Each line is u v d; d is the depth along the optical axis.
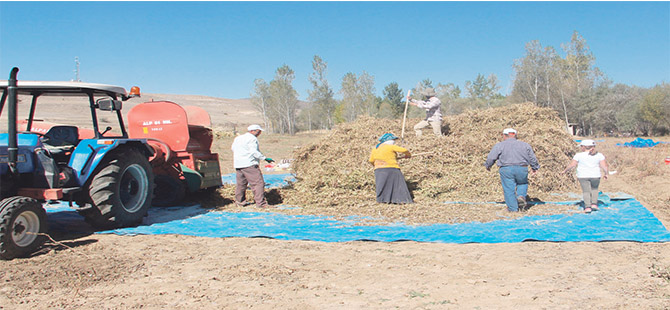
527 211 7.97
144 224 7.69
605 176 7.79
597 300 3.96
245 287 4.49
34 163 6.41
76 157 6.93
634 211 7.82
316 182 9.66
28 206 5.71
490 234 6.46
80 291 4.44
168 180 9.26
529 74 55.16
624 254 5.39
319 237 6.51
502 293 4.18
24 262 5.43
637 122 47.75
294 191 9.88
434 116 11.45
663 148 21.77
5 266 5.28
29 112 7.46
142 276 4.89
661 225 6.80
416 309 3.85
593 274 4.68
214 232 6.98
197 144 10.01
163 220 8.04
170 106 9.34
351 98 64.69
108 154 7.28
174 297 4.25
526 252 5.56
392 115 66.75
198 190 10.16
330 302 4.06
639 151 19.64
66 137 7.43
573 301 3.95
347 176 9.43
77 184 6.86
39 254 5.81
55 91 7.38
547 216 7.56
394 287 4.42
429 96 11.49
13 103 5.95
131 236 6.84
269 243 6.28
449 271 4.89
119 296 4.29
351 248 5.95
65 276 4.89
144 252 5.88
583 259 5.22
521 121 11.57
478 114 12.27
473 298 4.08
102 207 6.92
